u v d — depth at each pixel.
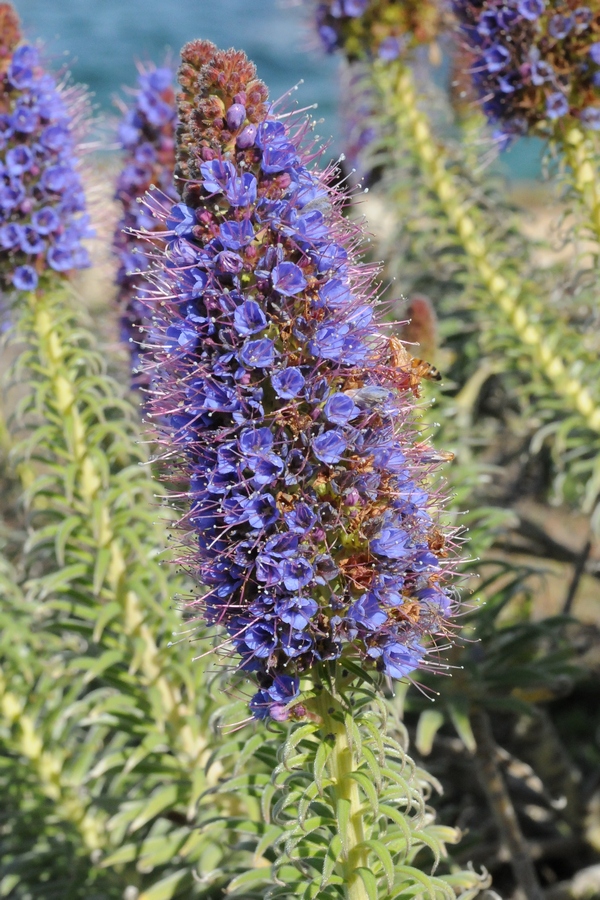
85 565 0.80
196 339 0.57
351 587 0.58
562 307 1.04
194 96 0.58
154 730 0.80
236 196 0.57
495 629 0.86
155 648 0.80
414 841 0.62
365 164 1.08
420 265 1.16
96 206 0.87
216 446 0.57
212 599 0.59
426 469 0.60
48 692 0.84
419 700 0.84
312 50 1.19
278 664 0.59
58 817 0.85
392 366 0.60
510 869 1.00
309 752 0.61
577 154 0.86
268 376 0.57
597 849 0.99
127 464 0.86
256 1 6.06
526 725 1.05
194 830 0.71
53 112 0.80
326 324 0.57
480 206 1.08
